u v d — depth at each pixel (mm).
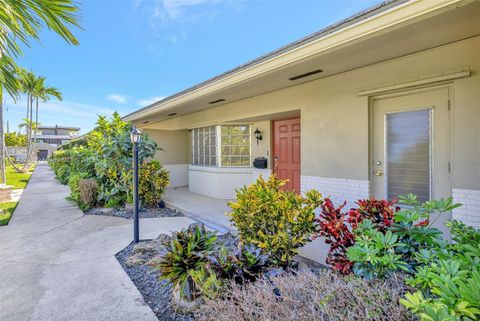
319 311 1359
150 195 6340
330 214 2559
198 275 2211
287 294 1515
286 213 2764
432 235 1818
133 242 4098
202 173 7809
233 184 7109
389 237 1720
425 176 3189
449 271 1249
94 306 2428
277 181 3324
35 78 17125
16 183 11992
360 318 1244
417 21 2225
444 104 3045
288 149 6031
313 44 2889
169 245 2785
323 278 1655
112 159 6234
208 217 5242
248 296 1594
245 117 5797
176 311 2328
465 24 2359
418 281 1288
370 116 3574
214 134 7336
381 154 3562
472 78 2691
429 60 2959
